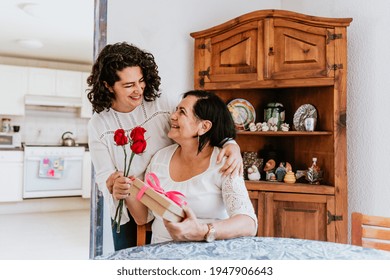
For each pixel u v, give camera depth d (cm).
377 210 214
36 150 503
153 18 252
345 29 212
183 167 133
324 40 214
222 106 133
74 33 435
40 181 507
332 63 212
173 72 258
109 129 150
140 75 136
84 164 535
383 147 211
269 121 243
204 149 132
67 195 524
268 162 245
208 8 270
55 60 573
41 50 517
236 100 254
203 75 242
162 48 254
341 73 211
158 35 253
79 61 580
